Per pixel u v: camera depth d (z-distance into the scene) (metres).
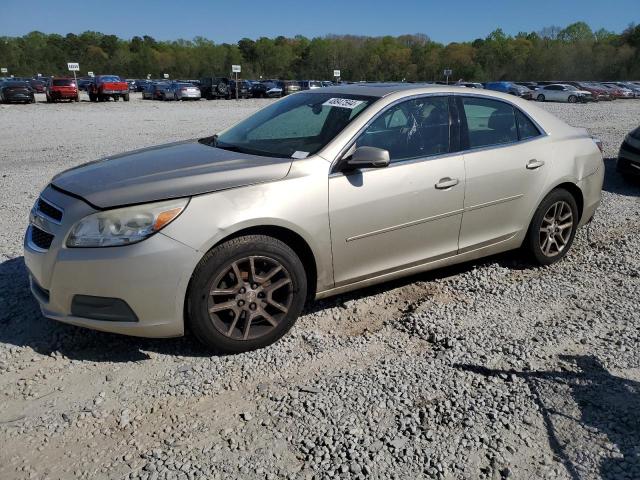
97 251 3.07
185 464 2.52
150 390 3.08
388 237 3.87
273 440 2.68
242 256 3.29
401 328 3.79
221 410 2.91
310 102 4.38
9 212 6.67
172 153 3.98
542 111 4.92
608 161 10.24
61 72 121.75
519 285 4.51
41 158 11.19
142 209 3.12
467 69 98.25
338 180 3.61
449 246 4.25
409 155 3.97
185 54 128.38
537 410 2.89
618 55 87.50
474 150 4.29
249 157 3.75
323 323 3.85
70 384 3.14
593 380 3.16
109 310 3.14
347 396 3.00
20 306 4.02
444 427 2.76
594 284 4.55
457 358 3.38
